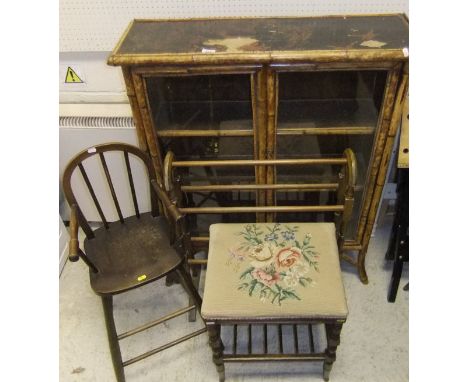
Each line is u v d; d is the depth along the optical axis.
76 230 1.14
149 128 1.27
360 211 1.48
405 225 1.43
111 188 1.33
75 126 1.57
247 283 1.15
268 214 1.56
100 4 1.37
